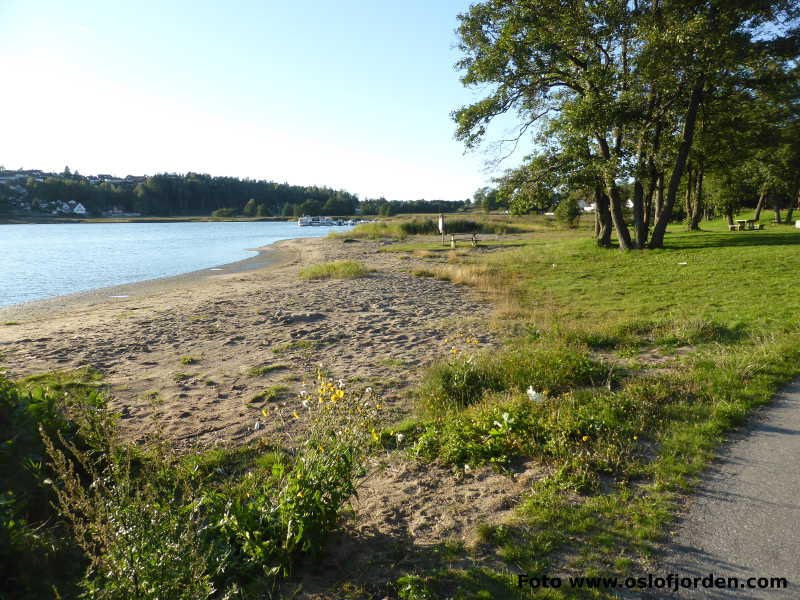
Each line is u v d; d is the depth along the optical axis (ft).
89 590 9.32
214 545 10.73
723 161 92.48
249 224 467.11
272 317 42.42
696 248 75.61
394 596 10.07
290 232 285.84
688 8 65.87
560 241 124.47
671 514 12.33
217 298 53.78
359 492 14.60
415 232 189.78
